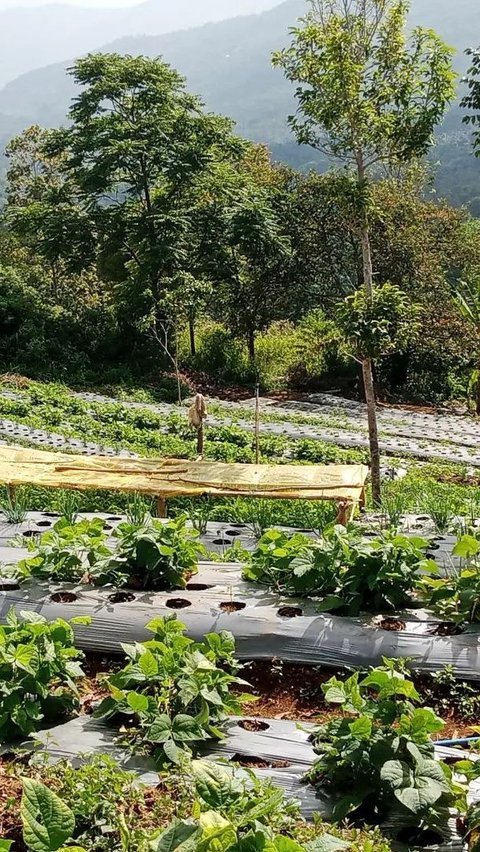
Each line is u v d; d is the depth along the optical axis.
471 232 30.95
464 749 4.66
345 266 27.56
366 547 6.04
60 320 29.41
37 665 4.55
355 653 5.64
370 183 11.38
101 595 6.19
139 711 4.35
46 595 6.18
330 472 9.70
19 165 38.88
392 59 10.91
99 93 27.55
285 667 5.75
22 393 22.11
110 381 27.03
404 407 25.64
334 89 10.70
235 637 5.78
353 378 28.06
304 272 27.88
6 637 4.67
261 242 25.92
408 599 6.14
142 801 3.78
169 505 10.41
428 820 3.73
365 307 11.02
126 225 27.55
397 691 4.23
